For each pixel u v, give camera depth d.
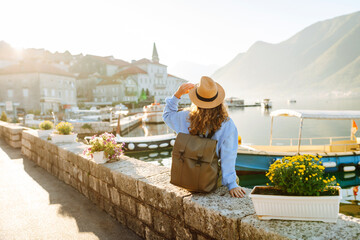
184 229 2.85
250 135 34.12
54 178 6.71
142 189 3.47
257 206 2.17
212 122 2.62
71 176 5.91
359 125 44.69
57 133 7.46
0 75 62.62
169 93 105.25
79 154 5.47
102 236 3.73
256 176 12.73
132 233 3.79
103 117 43.31
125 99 81.50
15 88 61.81
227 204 2.55
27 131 9.99
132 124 38.41
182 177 2.60
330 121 51.75
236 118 61.09
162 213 3.17
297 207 2.06
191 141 2.62
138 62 95.94
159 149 20.36
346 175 12.77
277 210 2.12
